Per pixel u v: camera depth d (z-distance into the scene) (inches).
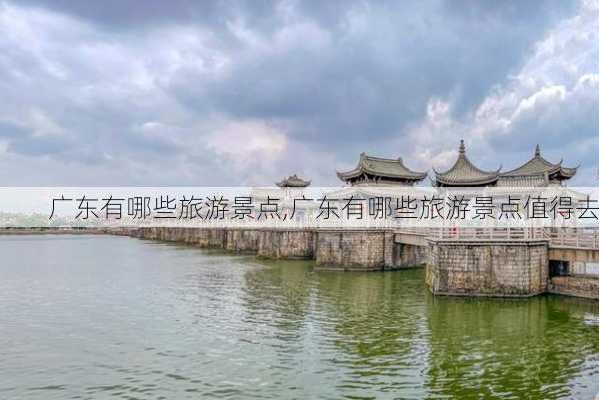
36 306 1346.0
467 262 1307.8
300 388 722.2
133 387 742.5
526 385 711.1
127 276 1995.6
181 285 1713.8
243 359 857.5
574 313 1119.6
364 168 2239.2
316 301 1360.7
